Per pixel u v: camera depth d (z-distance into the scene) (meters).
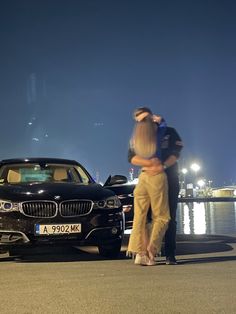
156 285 5.32
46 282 5.61
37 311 4.35
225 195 89.75
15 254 8.62
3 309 4.43
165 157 6.68
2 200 7.38
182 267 6.53
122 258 7.89
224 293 4.89
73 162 9.36
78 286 5.35
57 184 8.00
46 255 8.37
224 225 21.73
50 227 7.30
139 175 6.76
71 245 7.41
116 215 7.73
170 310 4.32
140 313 4.24
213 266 6.59
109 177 9.71
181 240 10.66
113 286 5.32
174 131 6.78
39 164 9.06
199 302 4.56
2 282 5.68
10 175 8.76
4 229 7.27
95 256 8.15
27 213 7.31
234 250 8.60
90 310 4.37
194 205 53.09
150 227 6.97
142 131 6.62
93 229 7.48
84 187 7.91
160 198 6.63
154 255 6.75
